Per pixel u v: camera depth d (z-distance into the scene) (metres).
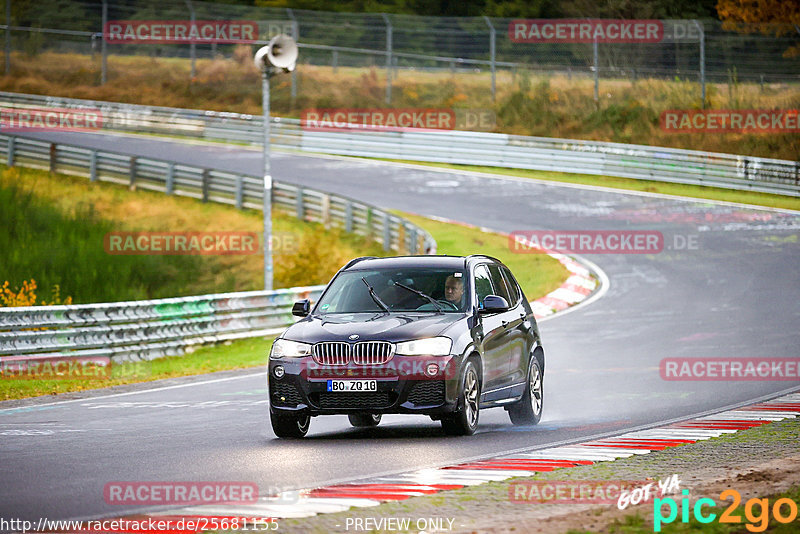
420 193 162.75
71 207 149.88
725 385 60.41
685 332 83.19
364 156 193.12
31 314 74.88
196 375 71.12
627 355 73.06
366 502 30.19
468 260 48.09
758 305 96.00
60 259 126.19
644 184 169.38
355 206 138.88
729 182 163.75
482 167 183.88
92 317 78.75
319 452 40.06
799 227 137.75
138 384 66.81
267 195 96.44
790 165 159.38
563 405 54.44
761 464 35.81
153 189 160.25
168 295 118.31
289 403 43.19
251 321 91.81
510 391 47.47
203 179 154.62
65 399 60.12
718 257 121.62
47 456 40.00
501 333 46.88
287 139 199.88
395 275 47.44
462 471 35.31
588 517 27.27
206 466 37.16
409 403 42.44
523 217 146.62
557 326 88.88
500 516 27.98
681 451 39.28
